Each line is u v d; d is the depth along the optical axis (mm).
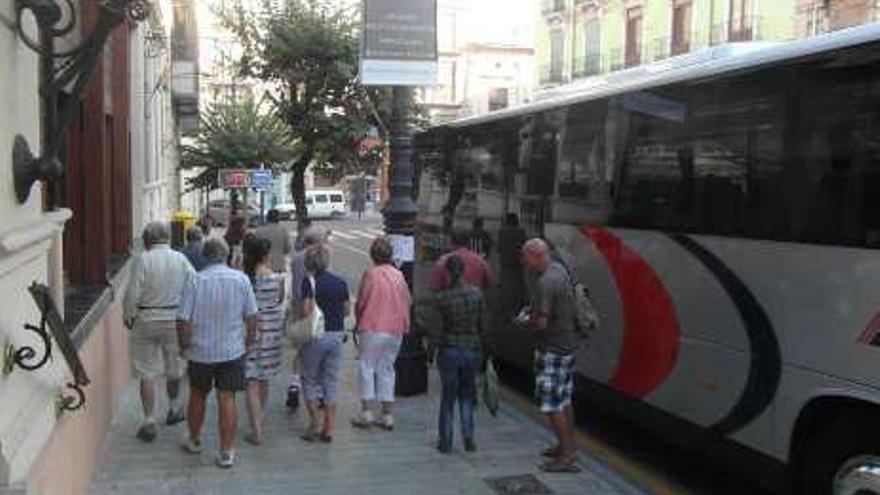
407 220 11523
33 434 4344
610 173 9117
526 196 11125
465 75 83500
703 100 7625
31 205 4672
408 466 8242
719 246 7316
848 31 6277
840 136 6129
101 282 9727
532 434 9344
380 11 10898
